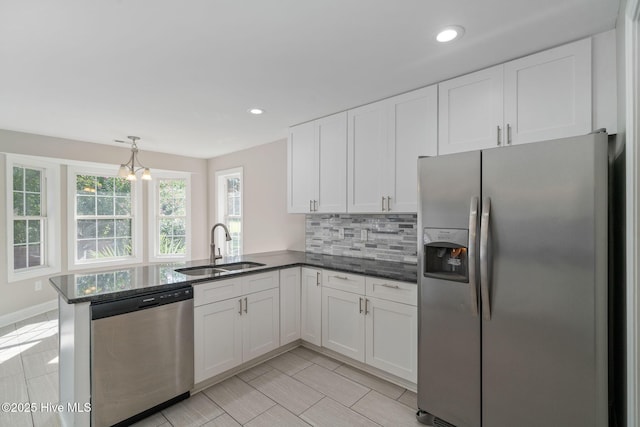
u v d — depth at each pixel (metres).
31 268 3.93
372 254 3.15
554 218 1.47
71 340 1.75
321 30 1.65
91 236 4.54
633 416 1.26
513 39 1.74
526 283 1.54
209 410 2.05
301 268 3.00
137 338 1.91
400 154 2.51
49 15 1.48
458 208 1.77
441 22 1.59
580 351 1.41
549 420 1.49
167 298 2.05
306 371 2.55
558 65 1.80
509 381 1.60
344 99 2.63
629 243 1.29
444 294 1.83
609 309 1.47
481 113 2.08
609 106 1.65
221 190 5.31
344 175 2.90
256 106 2.80
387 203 2.58
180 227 5.30
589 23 1.60
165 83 2.29
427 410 1.90
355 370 2.56
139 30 1.63
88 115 3.03
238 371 2.54
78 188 4.42
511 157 1.59
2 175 3.57
